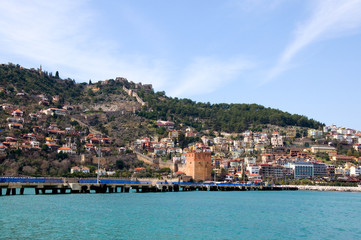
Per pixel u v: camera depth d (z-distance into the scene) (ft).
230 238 246.06
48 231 241.55
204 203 478.59
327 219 355.77
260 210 417.69
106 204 402.11
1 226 250.78
